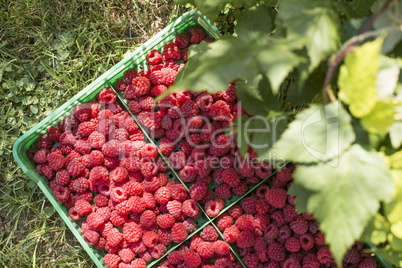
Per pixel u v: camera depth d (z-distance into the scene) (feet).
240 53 1.13
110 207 2.23
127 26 2.43
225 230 2.15
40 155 2.22
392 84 1.17
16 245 2.36
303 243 2.13
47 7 2.42
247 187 2.18
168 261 2.18
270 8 1.75
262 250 2.15
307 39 1.18
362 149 1.28
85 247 2.18
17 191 2.39
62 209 2.23
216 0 1.65
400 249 1.46
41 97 2.41
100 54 2.42
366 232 1.49
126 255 2.18
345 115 1.28
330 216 1.24
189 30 2.24
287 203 2.17
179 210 2.16
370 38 1.32
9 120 2.40
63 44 2.41
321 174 1.29
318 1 1.26
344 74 1.13
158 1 2.43
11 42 2.43
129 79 2.22
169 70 2.20
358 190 1.23
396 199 1.30
